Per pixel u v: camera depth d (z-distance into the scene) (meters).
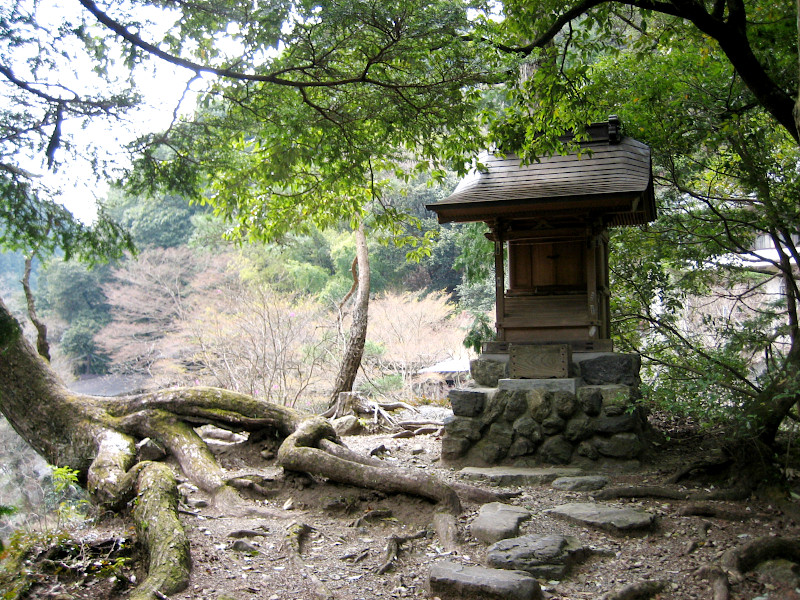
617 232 9.52
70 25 5.91
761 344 7.77
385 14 5.87
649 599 4.06
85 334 24.84
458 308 22.64
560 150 7.19
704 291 9.86
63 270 25.56
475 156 7.57
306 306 15.58
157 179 7.06
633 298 9.80
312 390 15.23
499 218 7.52
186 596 4.06
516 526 5.10
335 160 7.41
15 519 8.45
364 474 5.92
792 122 5.37
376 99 6.71
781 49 7.03
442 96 6.60
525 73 10.61
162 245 25.33
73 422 7.20
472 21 6.38
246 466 6.91
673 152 8.95
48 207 7.06
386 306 19.02
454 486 6.06
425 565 4.71
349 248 24.42
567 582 4.33
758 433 5.98
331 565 4.68
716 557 4.59
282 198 8.86
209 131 7.02
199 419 7.11
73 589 4.07
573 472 6.74
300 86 6.27
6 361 7.32
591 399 6.99
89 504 5.84
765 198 7.50
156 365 18.38
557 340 7.57
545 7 6.39
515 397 7.23
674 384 6.63
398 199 24.44
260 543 5.00
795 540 4.50
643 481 6.50
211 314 15.54
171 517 4.77
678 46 7.73
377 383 19.16
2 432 14.29
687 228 9.07
